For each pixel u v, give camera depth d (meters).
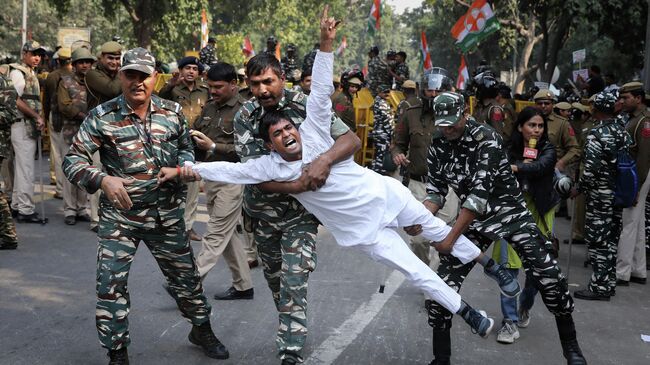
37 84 9.16
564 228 11.09
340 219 4.14
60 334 5.10
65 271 6.85
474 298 6.63
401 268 4.18
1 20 36.50
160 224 4.34
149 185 4.23
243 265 6.07
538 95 8.63
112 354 4.28
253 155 4.33
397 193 4.27
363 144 14.24
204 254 5.91
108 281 4.18
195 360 4.69
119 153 4.19
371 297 6.35
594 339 5.64
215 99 6.16
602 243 6.85
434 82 6.24
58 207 10.12
